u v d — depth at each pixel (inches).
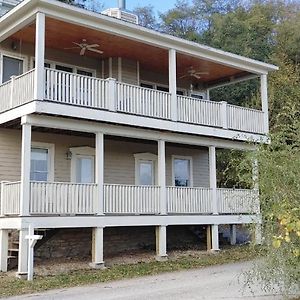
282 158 322.3
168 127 674.2
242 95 1268.5
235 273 530.6
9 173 637.9
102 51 708.0
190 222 690.2
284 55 1364.4
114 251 709.3
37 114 555.8
